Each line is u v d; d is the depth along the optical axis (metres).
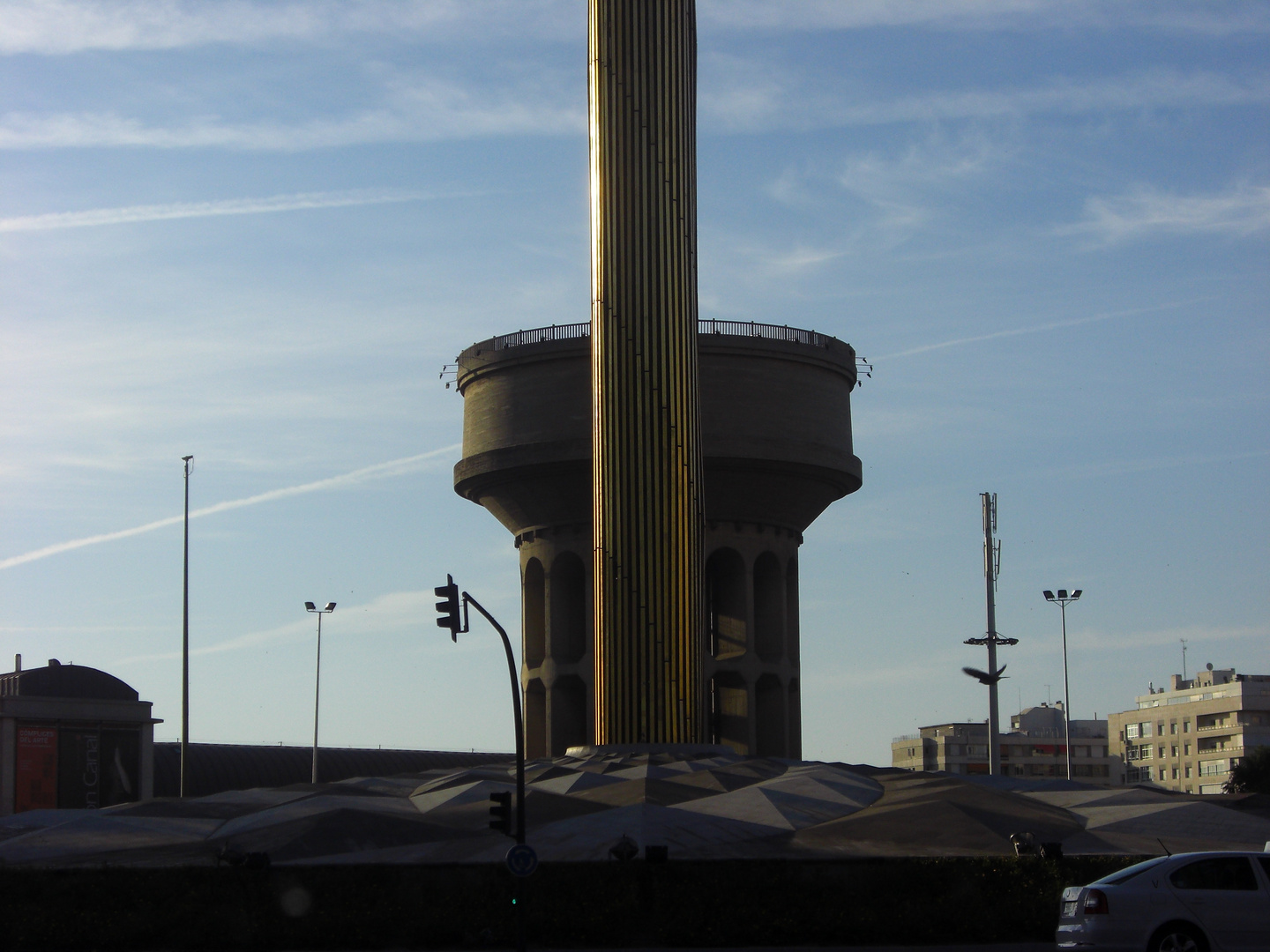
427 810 53.16
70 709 93.00
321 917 40.47
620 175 64.38
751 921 39.84
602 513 63.03
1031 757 162.00
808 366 77.12
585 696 77.75
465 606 34.88
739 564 76.50
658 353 62.97
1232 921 25.36
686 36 65.75
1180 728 147.62
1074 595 94.69
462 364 78.94
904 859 42.31
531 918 40.19
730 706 76.62
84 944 39.84
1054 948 36.75
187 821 53.53
